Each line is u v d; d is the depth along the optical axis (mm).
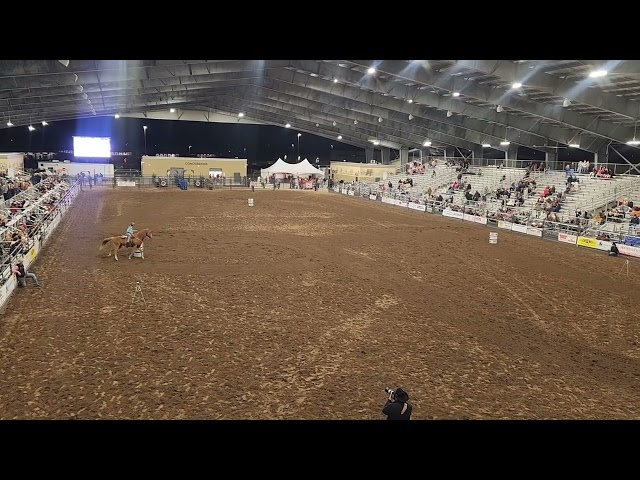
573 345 12430
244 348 11492
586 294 17281
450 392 9664
